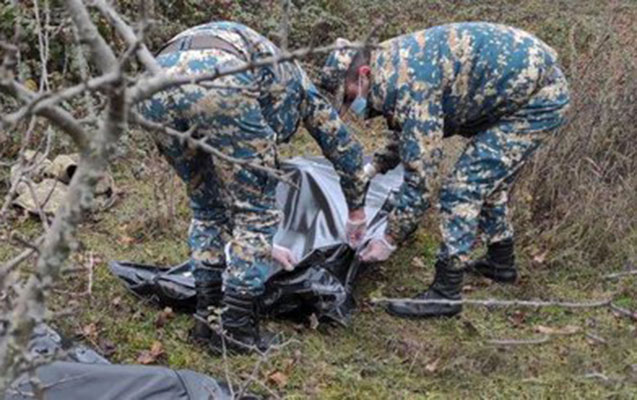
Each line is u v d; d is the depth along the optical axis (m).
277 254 3.49
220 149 2.91
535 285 4.02
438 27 3.43
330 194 3.95
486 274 4.07
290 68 3.02
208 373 3.21
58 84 5.11
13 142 4.81
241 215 3.10
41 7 5.25
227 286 3.21
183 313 3.66
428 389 3.22
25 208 4.46
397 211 3.49
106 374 2.78
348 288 3.71
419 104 3.29
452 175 3.58
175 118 2.89
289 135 3.17
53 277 1.43
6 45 1.35
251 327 3.28
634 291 3.94
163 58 2.84
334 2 7.43
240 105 2.80
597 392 3.15
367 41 1.47
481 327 3.67
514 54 3.39
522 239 4.39
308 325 3.60
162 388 2.79
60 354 1.63
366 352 3.45
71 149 5.06
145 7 1.33
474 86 3.40
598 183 4.52
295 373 3.26
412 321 3.69
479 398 3.17
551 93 3.47
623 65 5.33
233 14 6.57
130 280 3.73
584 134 4.74
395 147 3.78
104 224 4.50
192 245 3.36
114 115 1.35
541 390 3.19
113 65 1.36
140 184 4.94
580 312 3.79
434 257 4.27
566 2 8.59
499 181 3.56
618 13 8.36
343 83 3.35
